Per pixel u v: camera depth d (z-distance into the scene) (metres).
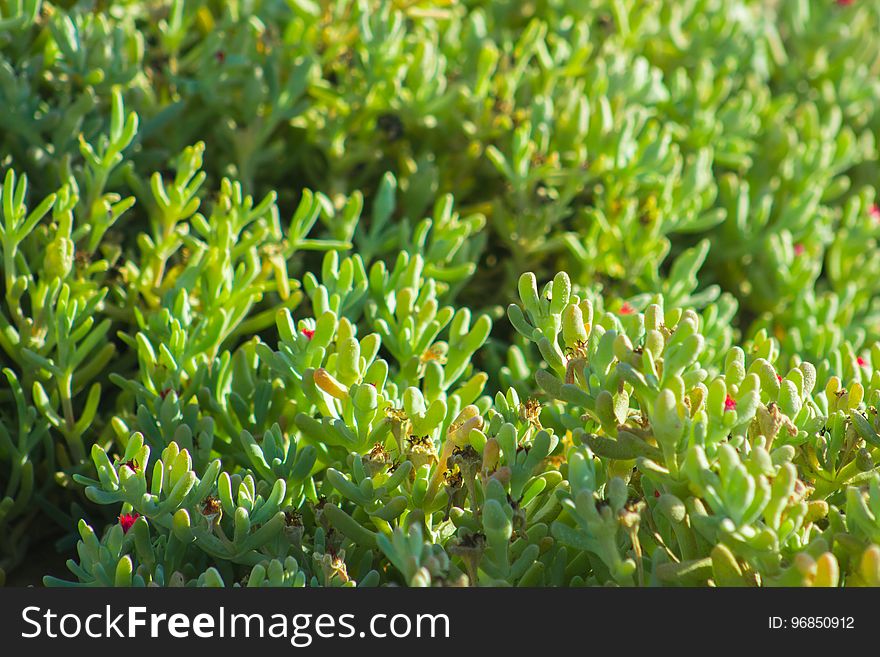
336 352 0.85
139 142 0.96
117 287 0.93
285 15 1.03
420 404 0.82
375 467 0.82
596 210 0.99
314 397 0.84
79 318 0.89
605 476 0.83
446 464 0.82
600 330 0.82
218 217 0.93
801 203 1.03
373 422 0.83
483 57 0.99
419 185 1.00
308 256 1.00
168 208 0.92
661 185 1.00
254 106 0.98
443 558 0.79
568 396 0.81
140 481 0.81
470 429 0.82
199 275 0.92
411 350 0.88
